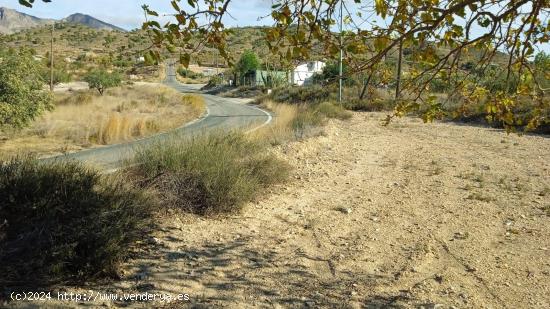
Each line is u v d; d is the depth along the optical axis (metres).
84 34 160.50
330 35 2.78
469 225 6.61
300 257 5.18
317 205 7.52
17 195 4.87
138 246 5.16
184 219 6.14
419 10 2.67
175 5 2.54
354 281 4.59
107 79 50.34
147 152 7.59
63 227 4.50
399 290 4.42
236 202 6.71
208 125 21.00
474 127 20.17
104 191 5.42
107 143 14.84
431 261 5.21
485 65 3.13
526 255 5.48
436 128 19.88
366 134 17.69
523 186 9.10
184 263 4.82
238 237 5.72
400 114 3.63
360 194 8.40
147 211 5.84
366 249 5.53
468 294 4.37
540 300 4.30
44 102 15.84
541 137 16.88
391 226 6.51
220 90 65.00
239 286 4.37
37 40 143.50
